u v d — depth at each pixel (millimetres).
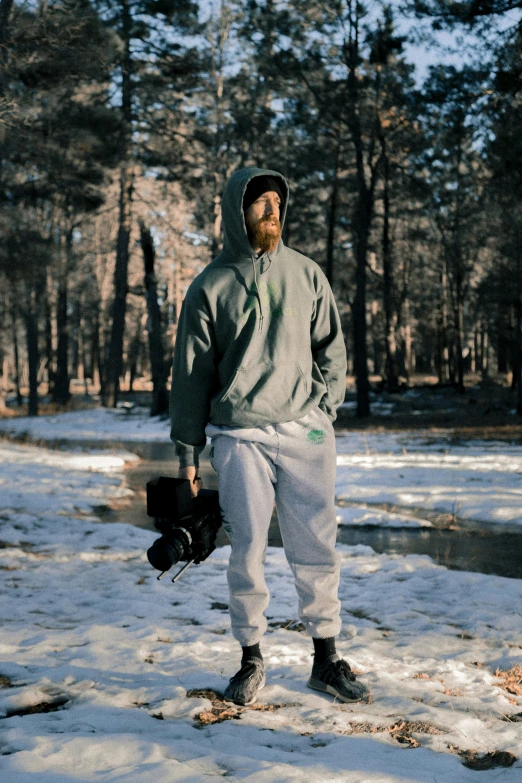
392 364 39344
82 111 20422
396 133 26328
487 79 16797
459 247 37562
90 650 3551
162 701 2859
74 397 50719
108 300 53656
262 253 2816
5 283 21172
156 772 2145
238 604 2895
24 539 6914
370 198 28328
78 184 19453
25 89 15703
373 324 50875
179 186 34125
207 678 3145
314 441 2832
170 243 38906
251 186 2811
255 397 2750
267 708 2867
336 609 2959
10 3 14422
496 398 35312
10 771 2182
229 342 2783
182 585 5234
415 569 5762
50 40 14539
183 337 2816
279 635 3926
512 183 20672
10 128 15445
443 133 20469
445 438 19453
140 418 31484
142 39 27844
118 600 4758
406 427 24125
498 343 48812
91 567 5824
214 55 28875
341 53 24875
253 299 2766
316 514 2863
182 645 3656
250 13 24766
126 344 64688
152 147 30031
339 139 28594
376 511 8727
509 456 14383
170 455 17469
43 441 19859
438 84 17172
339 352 2998
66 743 2369
